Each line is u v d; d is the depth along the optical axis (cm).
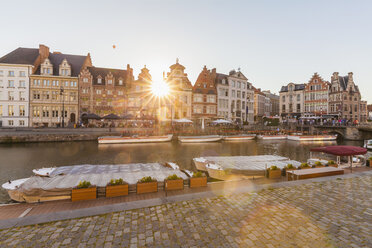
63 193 803
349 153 1092
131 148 2602
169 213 604
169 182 862
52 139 2997
